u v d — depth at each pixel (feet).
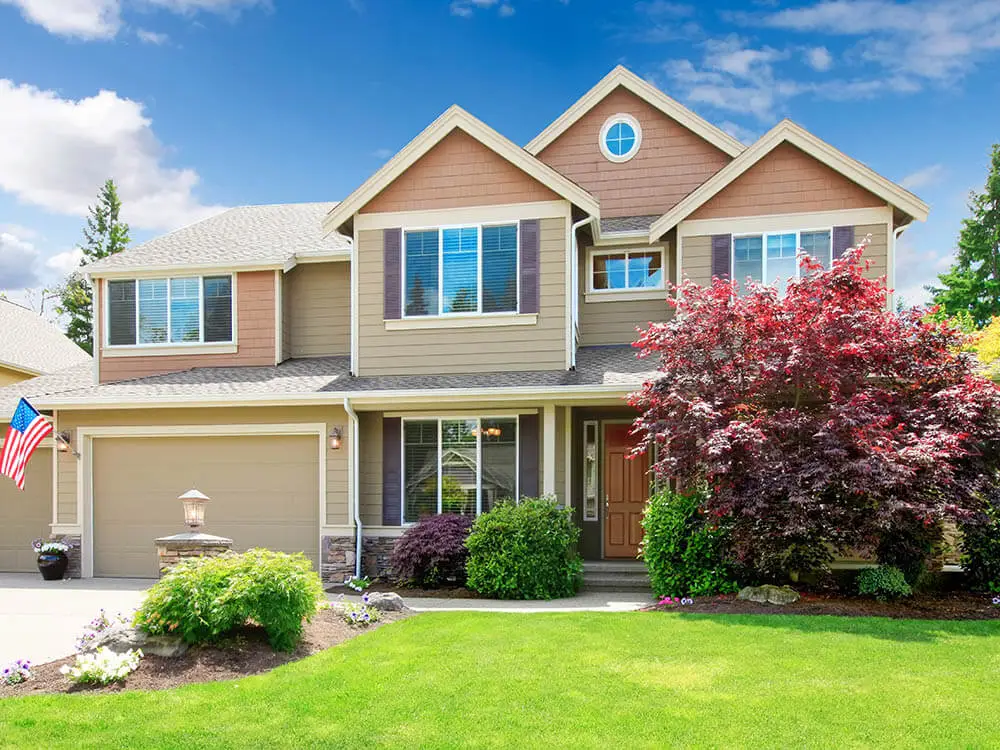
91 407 42.52
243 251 50.08
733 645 23.66
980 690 19.12
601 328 47.75
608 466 45.01
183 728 17.01
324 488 41.19
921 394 32.42
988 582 32.58
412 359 43.37
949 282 107.45
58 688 19.89
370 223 44.29
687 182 51.34
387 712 17.97
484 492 40.98
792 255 42.68
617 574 40.42
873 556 35.65
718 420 31.22
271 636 23.17
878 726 16.87
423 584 38.65
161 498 43.11
